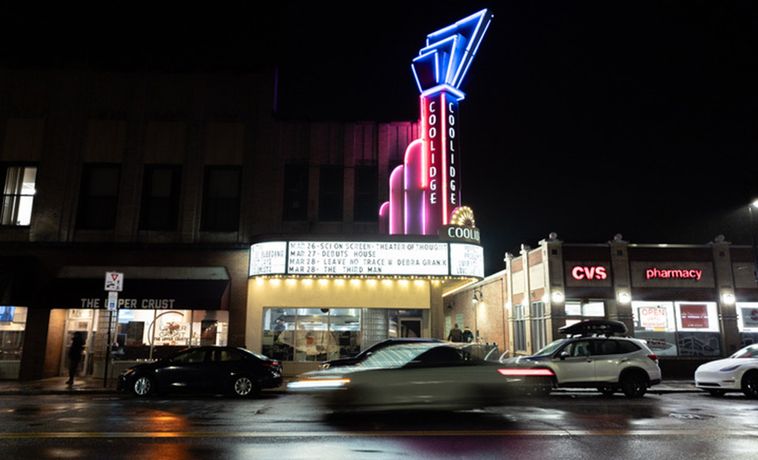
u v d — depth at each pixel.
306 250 22.30
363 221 24.14
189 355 17.27
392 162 24.53
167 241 23.58
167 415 12.84
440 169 23.45
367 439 9.62
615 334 20.38
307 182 24.36
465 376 11.82
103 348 22.78
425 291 23.50
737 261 24.28
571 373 16.55
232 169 24.44
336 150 24.66
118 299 21.64
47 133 24.14
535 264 25.58
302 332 23.12
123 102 24.66
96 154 24.17
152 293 21.95
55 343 23.12
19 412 13.37
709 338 23.64
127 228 23.52
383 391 11.59
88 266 23.25
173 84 24.89
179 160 24.31
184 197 23.94
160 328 23.00
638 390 16.69
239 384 16.80
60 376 23.23
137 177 24.00
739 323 23.73
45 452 8.64
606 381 16.58
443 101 23.69
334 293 23.34
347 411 11.63
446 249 22.59
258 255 22.72
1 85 24.44
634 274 24.03
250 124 24.66
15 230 23.36
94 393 18.27
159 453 8.55
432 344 12.70
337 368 12.32
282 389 19.20
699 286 23.98
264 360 17.33
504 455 8.39
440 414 12.52
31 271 22.44
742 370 16.64
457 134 24.05
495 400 11.76
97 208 23.86
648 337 23.56
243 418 12.34
